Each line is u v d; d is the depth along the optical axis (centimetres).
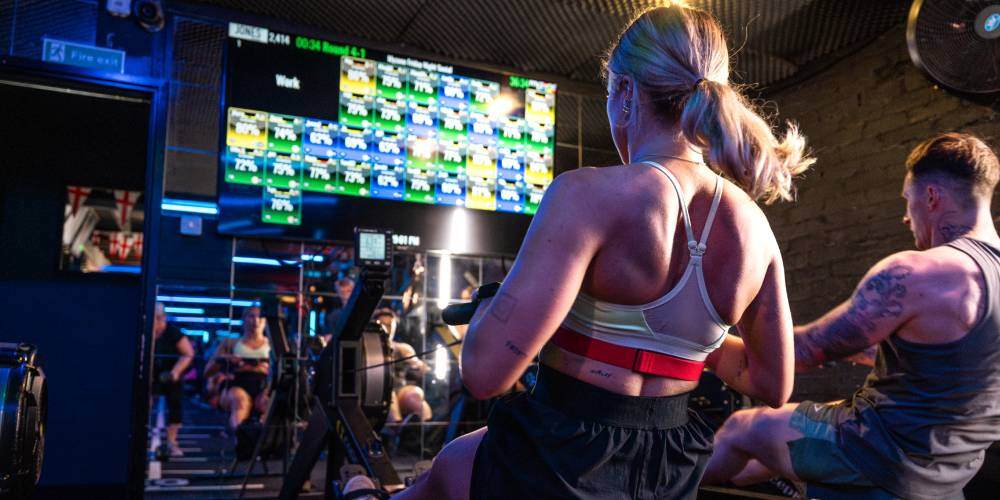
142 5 399
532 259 85
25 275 523
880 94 402
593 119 510
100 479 460
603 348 89
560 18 420
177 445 382
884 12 386
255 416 400
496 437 93
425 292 455
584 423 88
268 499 370
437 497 105
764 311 102
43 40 383
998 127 338
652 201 89
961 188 170
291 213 411
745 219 97
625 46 103
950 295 155
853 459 164
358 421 285
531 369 278
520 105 475
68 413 461
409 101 445
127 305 491
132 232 565
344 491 221
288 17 430
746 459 188
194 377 391
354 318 296
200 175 406
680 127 97
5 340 458
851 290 407
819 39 420
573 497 85
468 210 452
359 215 425
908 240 377
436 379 450
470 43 457
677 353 92
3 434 208
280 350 391
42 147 546
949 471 159
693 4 383
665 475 91
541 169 474
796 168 99
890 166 392
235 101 405
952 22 335
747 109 89
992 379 156
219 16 417
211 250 405
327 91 425
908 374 161
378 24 435
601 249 87
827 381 413
